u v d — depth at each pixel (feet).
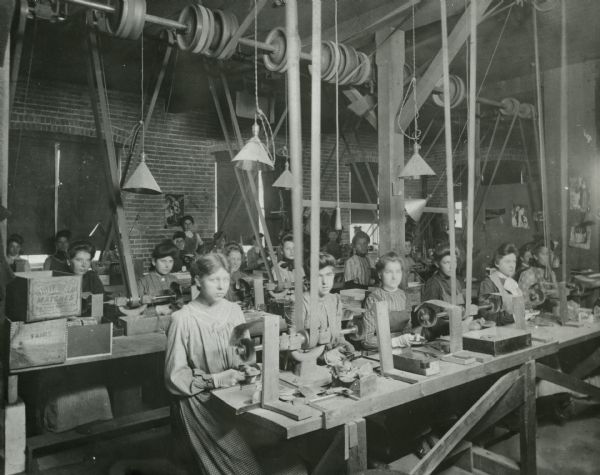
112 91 28.27
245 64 17.26
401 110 17.65
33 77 25.62
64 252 22.67
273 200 34.45
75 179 28.71
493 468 10.75
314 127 7.82
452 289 10.27
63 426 11.35
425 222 38.68
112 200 13.15
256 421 6.91
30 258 27.68
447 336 10.66
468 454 10.97
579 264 23.54
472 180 10.82
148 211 29.96
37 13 12.93
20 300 9.78
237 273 17.37
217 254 8.69
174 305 12.42
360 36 18.12
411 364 8.46
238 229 33.40
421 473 8.25
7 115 10.87
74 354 10.15
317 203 7.87
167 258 14.87
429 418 11.21
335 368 8.04
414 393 7.89
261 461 7.66
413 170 13.83
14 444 9.94
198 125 31.30
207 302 8.80
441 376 8.32
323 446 7.98
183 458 8.63
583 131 23.82
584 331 12.07
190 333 8.41
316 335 7.98
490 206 29.25
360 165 39.58
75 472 10.19
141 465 10.30
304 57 15.08
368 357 9.79
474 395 11.93
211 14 13.42
